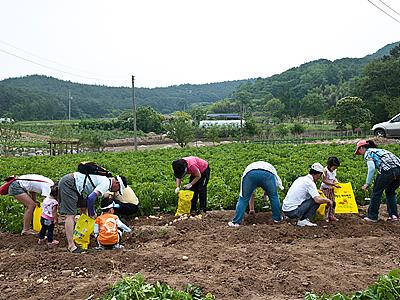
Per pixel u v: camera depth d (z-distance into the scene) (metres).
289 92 115.50
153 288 6.25
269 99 125.25
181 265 8.09
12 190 10.59
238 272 7.63
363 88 77.69
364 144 11.70
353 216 12.02
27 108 121.94
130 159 29.95
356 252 8.97
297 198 10.83
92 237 10.37
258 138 63.56
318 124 93.62
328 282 7.23
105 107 153.62
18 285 7.50
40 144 64.12
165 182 17.33
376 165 11.25
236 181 17.02
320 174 10.95
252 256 8.56
